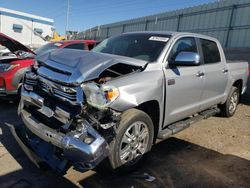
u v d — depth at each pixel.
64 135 3.02
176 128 4.27
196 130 5.55
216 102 5.68
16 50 6.41
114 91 3.10
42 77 3.48
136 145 3.57
